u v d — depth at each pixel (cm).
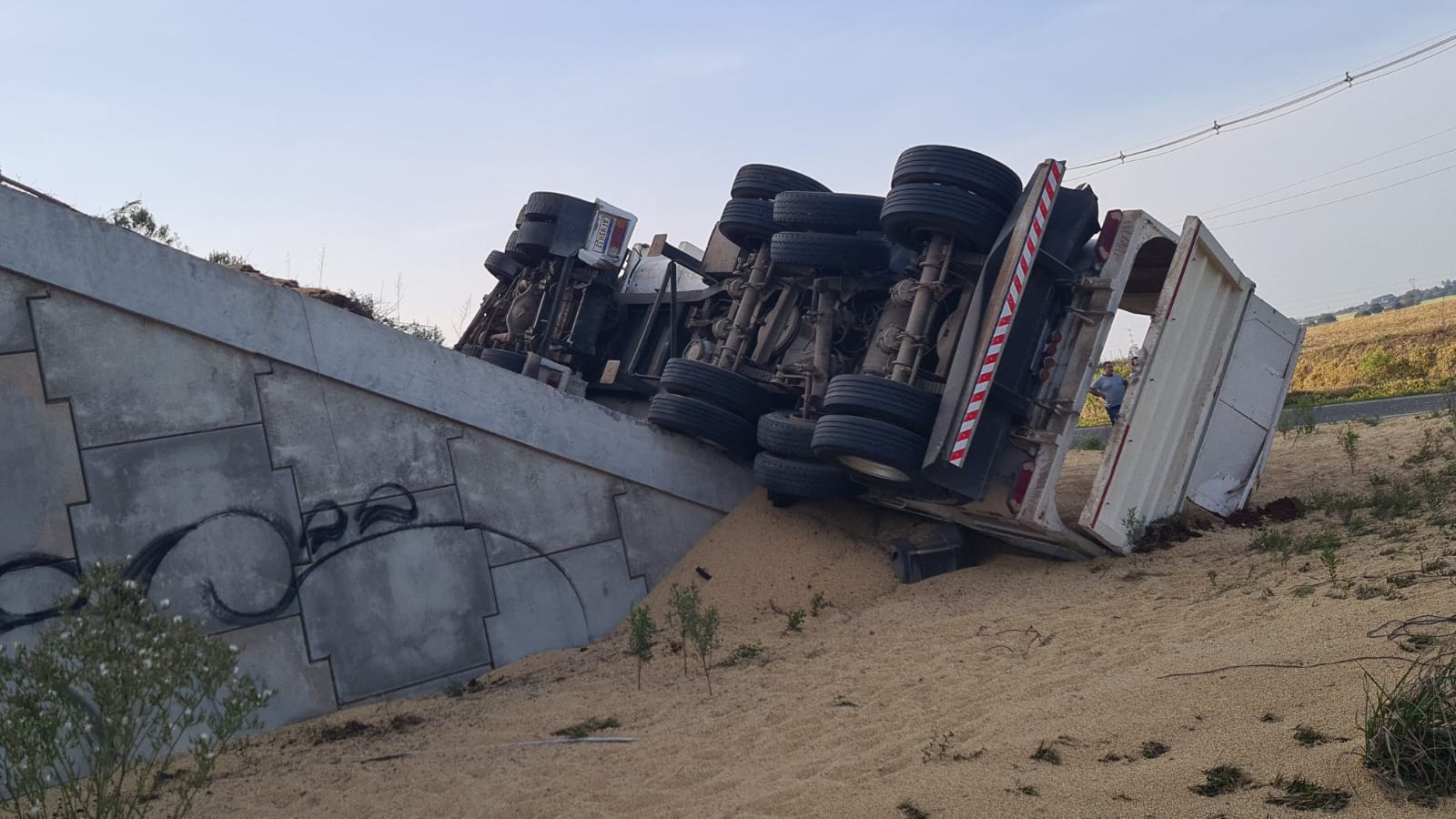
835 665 729
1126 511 981
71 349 781
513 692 823
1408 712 369
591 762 582
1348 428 1594
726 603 966
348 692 830
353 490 865
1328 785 364
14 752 444
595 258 1298
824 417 934
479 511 919
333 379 866
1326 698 436
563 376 1166
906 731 536
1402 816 336
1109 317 923
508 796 539
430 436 907
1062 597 838
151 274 805
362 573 856
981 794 415
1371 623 518
